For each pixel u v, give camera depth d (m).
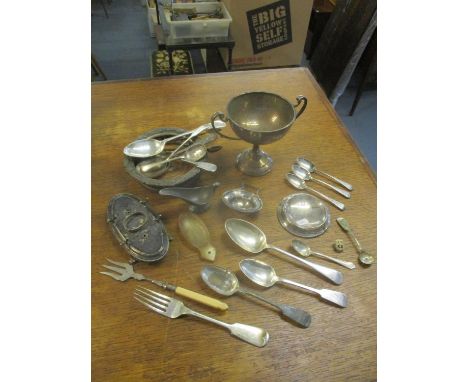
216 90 1.01
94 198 0.71
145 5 2.91
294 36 1.70
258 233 0.67
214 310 0.56
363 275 0.63
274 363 0.52
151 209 0.69
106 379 0.49
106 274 0.59
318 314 0.57
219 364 0.51
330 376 0.51
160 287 0.59
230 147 0.85
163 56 1.89
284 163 0.83
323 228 0.69
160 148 0.76
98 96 0.95
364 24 1.54
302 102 0.99
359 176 0.81
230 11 1.55
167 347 0.52
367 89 2.13
